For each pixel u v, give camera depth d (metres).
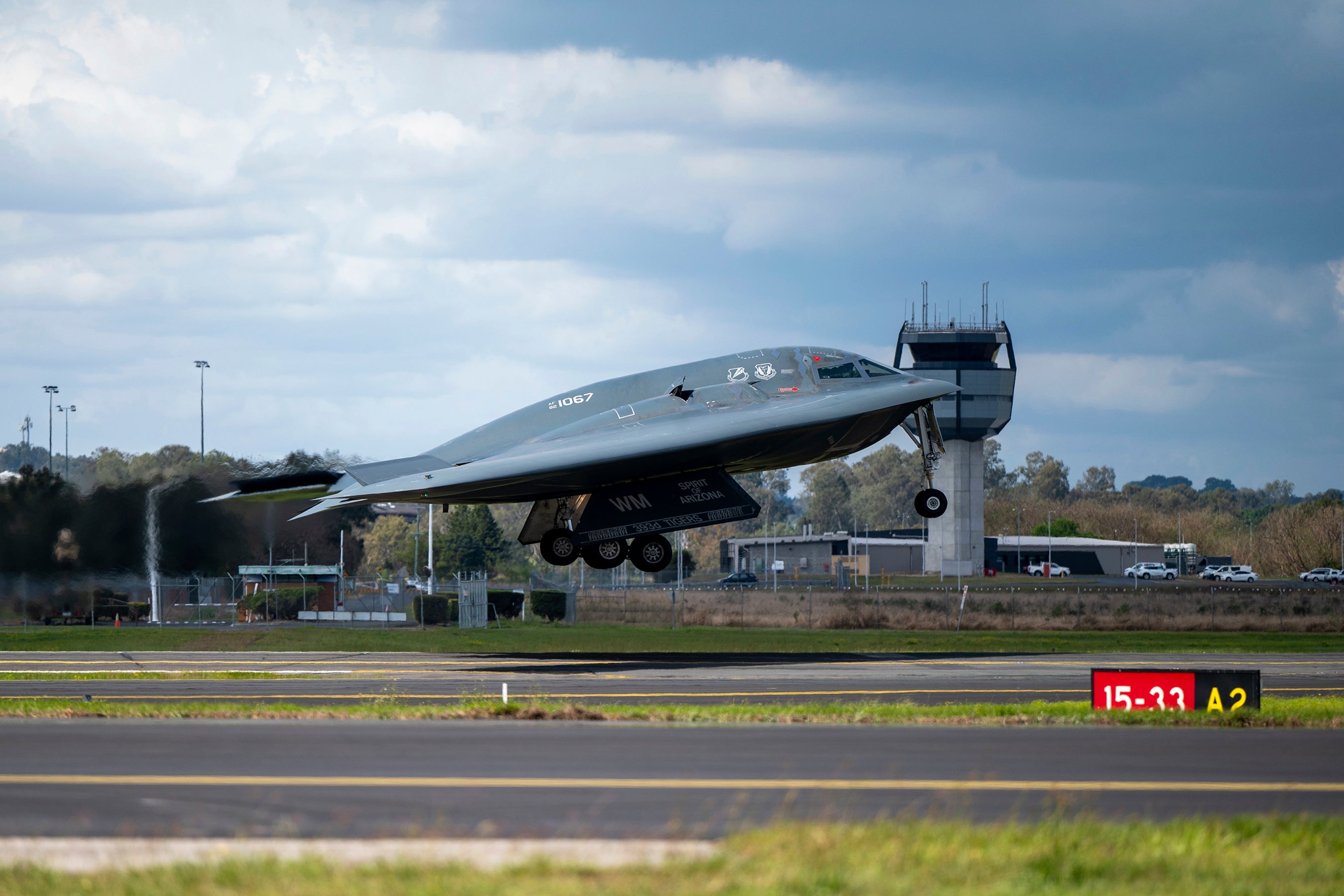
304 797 34.91
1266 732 54.31
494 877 24.81
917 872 26.05
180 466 172.12
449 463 120.25
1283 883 25.95
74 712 58.62
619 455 113.31
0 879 24.75
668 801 34.66
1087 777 40.00
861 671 98.94
